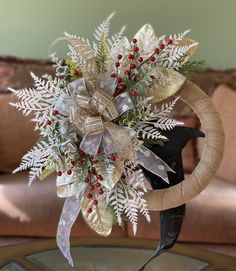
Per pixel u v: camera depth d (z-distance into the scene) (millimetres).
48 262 1533
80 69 1300
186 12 3209
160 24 3215
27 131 2617
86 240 1733
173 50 1274
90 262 1542
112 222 1307
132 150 1239
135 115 1264
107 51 1293
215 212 2207
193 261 1560
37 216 2215
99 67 1289
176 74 1270
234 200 2258
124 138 1235
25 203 2225
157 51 1269
